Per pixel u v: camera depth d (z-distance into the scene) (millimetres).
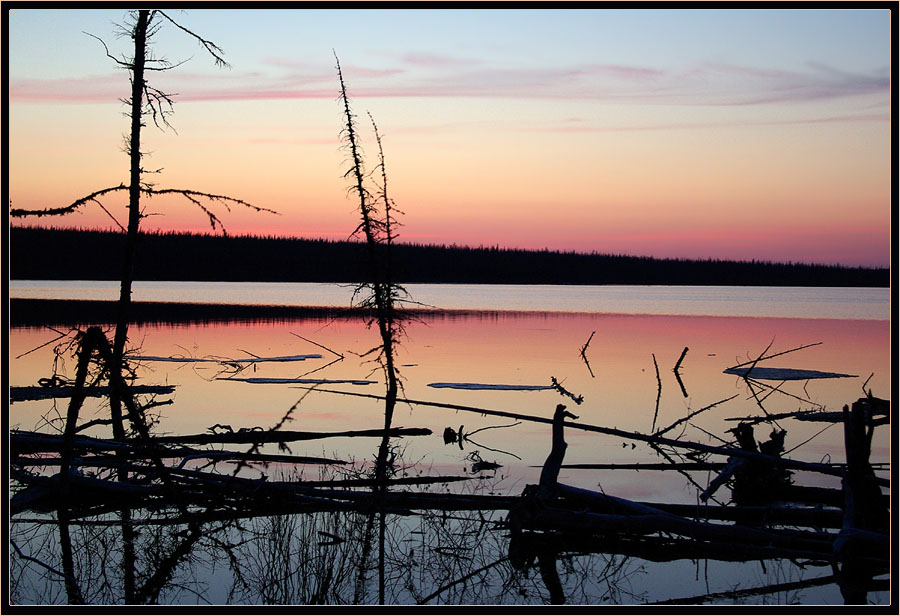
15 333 44906
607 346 44156
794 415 18438
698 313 79875
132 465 13375
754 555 10688
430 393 26812
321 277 148250
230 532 11445
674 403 24281
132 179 18609
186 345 42938
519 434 19688
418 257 170000
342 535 11188
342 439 18922
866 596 9438
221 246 137750
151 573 9945
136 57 18688
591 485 14336
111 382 13883
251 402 24625
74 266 136375
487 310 85438
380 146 24469
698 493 13805
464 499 12703
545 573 10109
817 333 52875
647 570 10203
